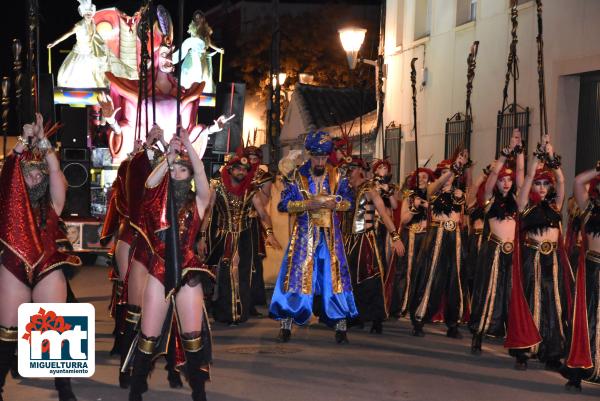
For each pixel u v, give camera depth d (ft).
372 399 23.02
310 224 31.37
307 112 90.22
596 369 24.76
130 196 21.34
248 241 35.01
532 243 27.68
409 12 64.28
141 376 20.71
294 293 31.09
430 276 33.47
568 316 26.17
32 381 24.45
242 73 124.88
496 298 28.78
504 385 25.34
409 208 35.76
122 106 47.29
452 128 55.31
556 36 43.98
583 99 43.39
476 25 52.80
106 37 49.03
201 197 20.75
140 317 21.02
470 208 35.47
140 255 22.25
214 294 34.63
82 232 47.93
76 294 42.55
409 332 34.86
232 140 50.06
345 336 31.50
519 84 47.44
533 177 26.96
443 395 23.73
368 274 33.60
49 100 47.60
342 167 31.60
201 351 20.65
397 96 66.80
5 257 20.59
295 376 25.54
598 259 25.08
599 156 42.11
